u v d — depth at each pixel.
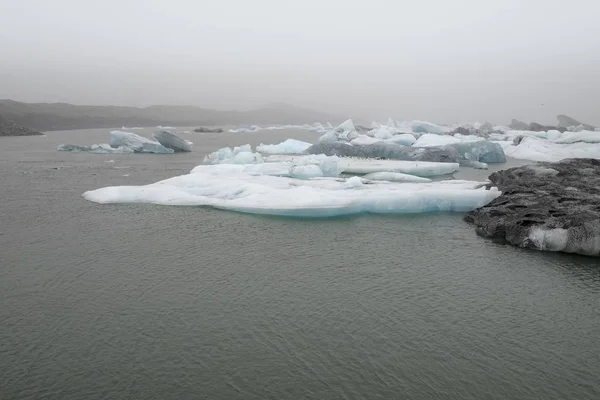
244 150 39.50
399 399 8.89
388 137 55.28
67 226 19.73
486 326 11.68
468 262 16.09
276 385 9.27
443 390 9.16
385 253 17.02
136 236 18.56
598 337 11.21
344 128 60.34
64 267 15.26
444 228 20.14
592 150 42.00
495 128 80.44
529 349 10.65
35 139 72.00
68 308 12.45
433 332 11.34
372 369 9.81
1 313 12.13
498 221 19.12
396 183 28.05
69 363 9.98
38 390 9.09
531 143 47.34
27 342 10.78
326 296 13.32
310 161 32.56
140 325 11.59
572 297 13.36
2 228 19.34
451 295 13.46
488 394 9.07
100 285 13.91
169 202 23.58
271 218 21.47
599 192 20.94
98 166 37.19
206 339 10.95
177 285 13.98
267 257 16.48
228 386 9.24
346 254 16.88
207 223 20.48
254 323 11.72
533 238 17.42
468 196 22.72
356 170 34.59
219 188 25.00
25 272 14.81
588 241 16.39
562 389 9.24
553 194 20.92
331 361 10.09
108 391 9.08
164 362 10.03
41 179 30.73
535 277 14.77
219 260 16.12
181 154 47.91
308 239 18.56
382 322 11.82
